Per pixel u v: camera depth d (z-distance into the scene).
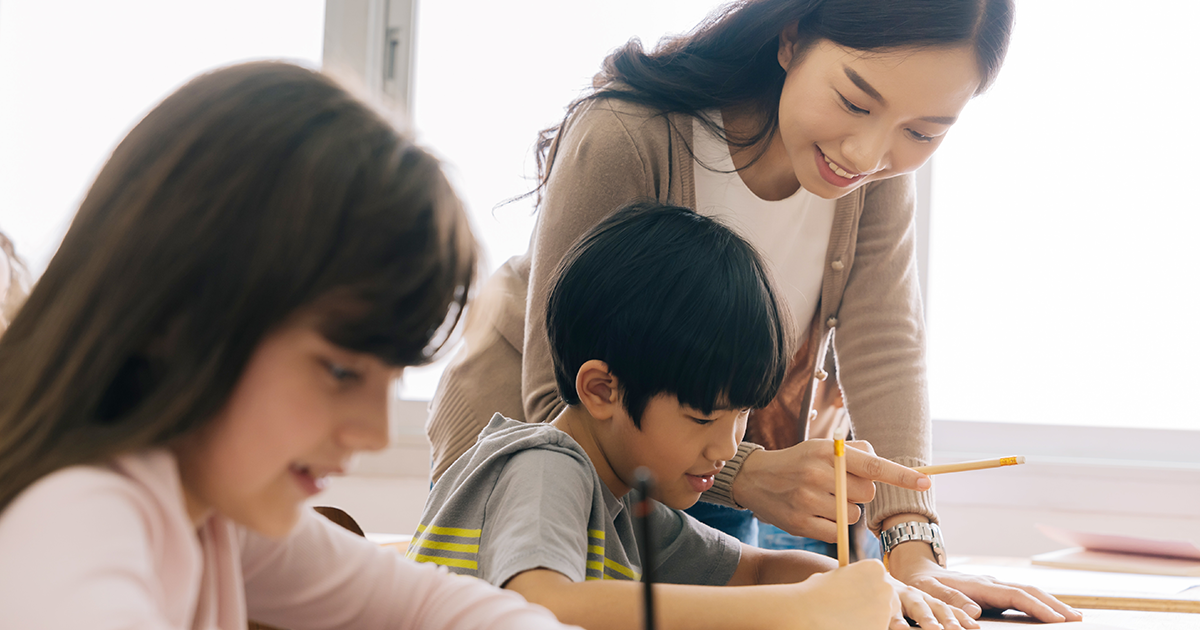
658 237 0.86
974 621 0.84
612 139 1.03
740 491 1.01
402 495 1.93
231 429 0.41
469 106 2.05
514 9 2.04
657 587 0.70
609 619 0.66
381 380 0.42
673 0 2.00
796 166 1.04
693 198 1.08
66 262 0.41
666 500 0.87
